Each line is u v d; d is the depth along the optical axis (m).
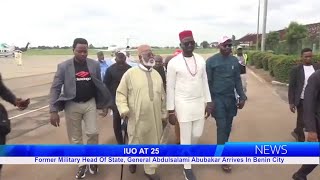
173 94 5.14
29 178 5.47
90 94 5.29
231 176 5.46
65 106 5.33
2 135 4.20
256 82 19.86
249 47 60.09
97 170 5.72
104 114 5.68
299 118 6.76
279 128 8.62
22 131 8.62
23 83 20.72
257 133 8.15
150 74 5.09
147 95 4.99
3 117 4.17
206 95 5.34
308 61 6.54
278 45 38.38
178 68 5.05
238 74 5.87
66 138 7.94
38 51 124.88
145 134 5.06
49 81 21.89
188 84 5.07
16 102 4.41
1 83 4.27
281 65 18.09
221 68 5.70
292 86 6.73
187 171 5.13
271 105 12.06
